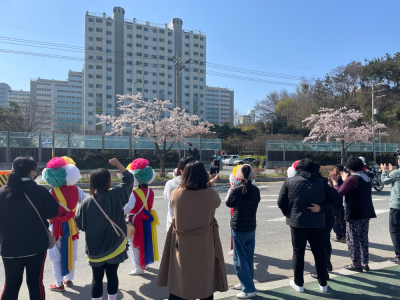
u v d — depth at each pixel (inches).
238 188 147.7
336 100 1910.7
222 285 114.5
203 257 109.3
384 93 1822.1
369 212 172.9
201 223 110.1
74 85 5861.2
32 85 5856.3
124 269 183.3
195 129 868.0
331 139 1149.7
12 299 110.7
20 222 108.5
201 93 3671.3
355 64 1918.1
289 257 207.8
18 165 112.9
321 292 146.9
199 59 3666.3
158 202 421.4
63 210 149.4
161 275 116.0
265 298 141.3
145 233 167.5
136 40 3336.6
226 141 2140.7
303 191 141.4
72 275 158.7
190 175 111.9
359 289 150.0
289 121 2278.5
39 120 1710.1
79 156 1032.8
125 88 3262.8
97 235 121.5
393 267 180.1
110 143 1077.8
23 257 110.0
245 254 144.6
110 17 3395.7
